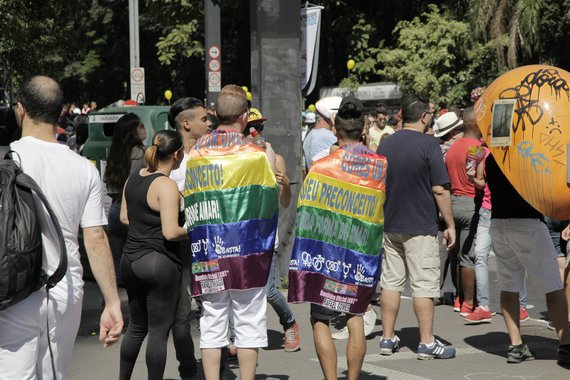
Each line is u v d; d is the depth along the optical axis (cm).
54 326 479
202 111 768
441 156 805
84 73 4684
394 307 845
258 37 1192
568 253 867
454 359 827
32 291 461
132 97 2591
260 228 644
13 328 464
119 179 959
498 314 1047
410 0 3659
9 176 459
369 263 666
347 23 3641
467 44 2950
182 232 659
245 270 639
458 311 1052
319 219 665
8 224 451
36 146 488
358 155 664
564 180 757
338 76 3784
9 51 2842
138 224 664
